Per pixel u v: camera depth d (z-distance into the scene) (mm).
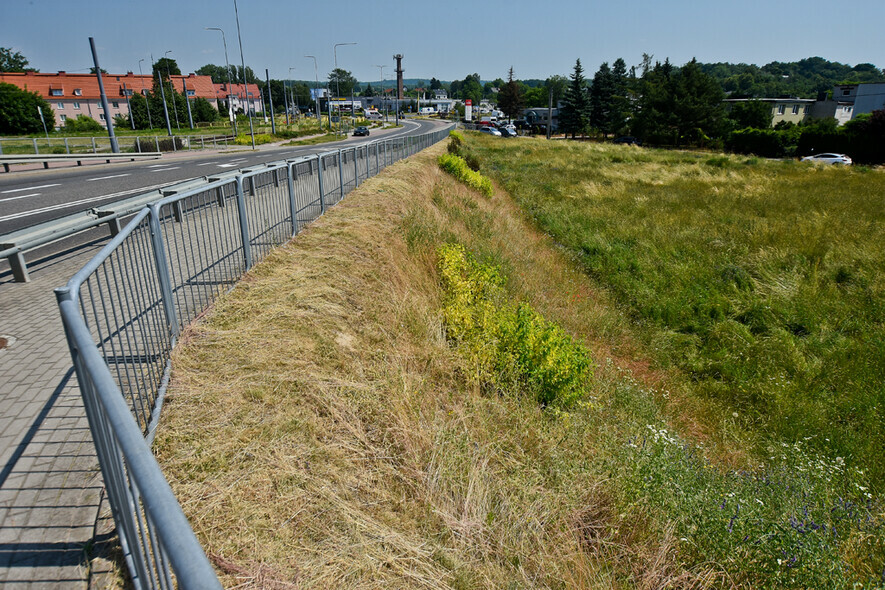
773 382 7305
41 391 3484
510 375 5688
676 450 4805
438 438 4047
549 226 15977
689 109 62500
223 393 3641
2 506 2434
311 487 3074
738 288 10789
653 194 21500
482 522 3422
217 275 5102
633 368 7949
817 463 5254
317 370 4293
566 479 4125
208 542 2541
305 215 8297
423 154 25797
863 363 7703
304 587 2451
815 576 3496
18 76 80125
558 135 86312
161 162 27078
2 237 5133
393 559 2812
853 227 14812
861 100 68875
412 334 5969
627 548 3654
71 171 21203
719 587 3502
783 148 50469
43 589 2025
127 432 1247
